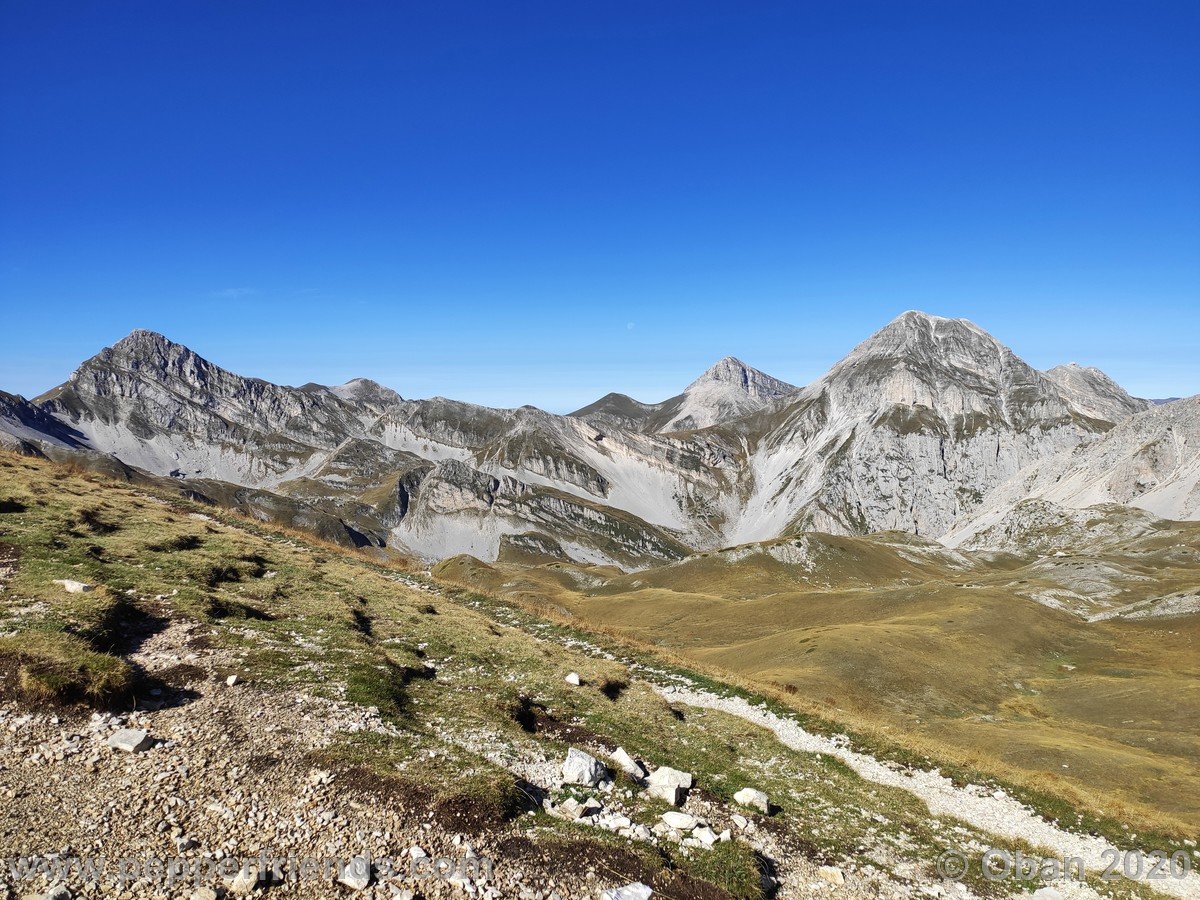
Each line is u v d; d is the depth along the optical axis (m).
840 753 32.75
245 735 18.28
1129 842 26.52
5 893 11.15
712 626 124.38
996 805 28.80
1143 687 79.56
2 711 16.94
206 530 46.44
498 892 13.70
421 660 30.73
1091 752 55.97
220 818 14.45
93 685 18.33
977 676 85.88
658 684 40.59
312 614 32.34
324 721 19.98
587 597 158.50
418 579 59.03
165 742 17.23
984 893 20.56
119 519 42.38
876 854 21.59
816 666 81.06
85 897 11.48
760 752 30.02
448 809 15.99
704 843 18.08
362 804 15.73
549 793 19.11
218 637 25.36
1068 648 105.25
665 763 24.98
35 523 35.69
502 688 28.45
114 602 25.02
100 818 13.72
